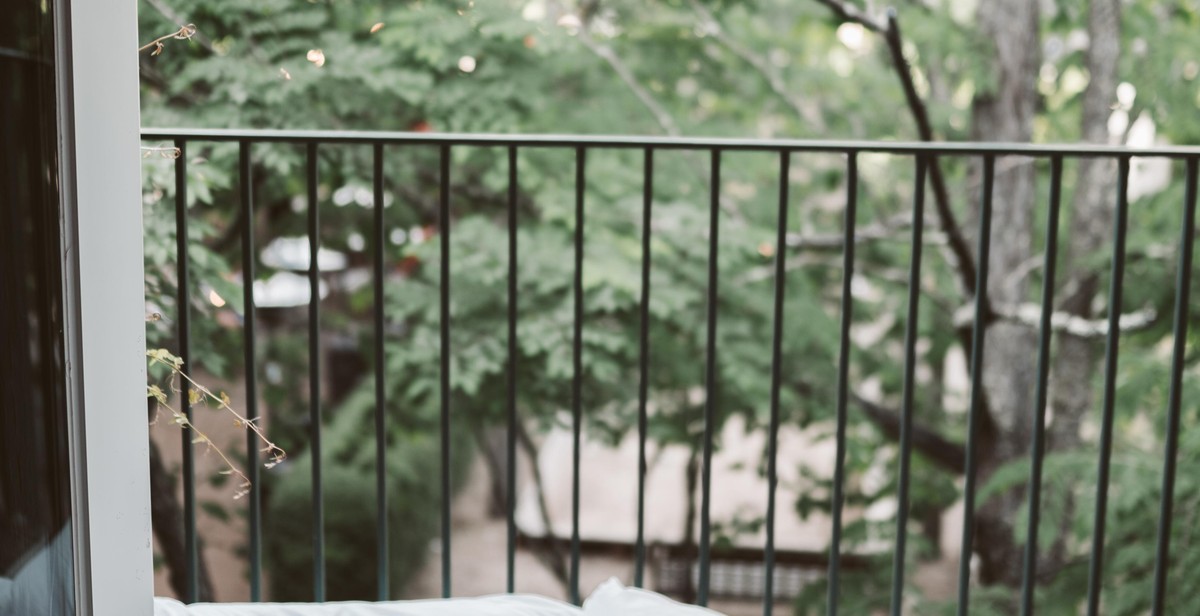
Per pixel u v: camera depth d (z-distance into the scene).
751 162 5.05
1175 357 2.03
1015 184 5.18
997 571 5.30
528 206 4.88
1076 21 5.40
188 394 1.90
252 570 2.01
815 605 5.17
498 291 4.59
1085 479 4.40
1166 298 4.70
